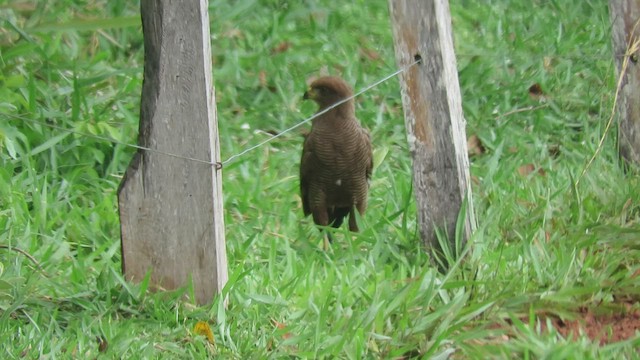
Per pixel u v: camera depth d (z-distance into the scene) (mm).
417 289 9062
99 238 10672
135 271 8961
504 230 11086
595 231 10734
